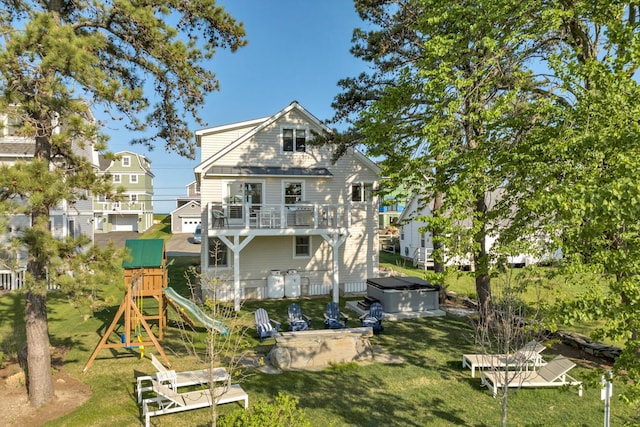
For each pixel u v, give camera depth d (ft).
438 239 25.96
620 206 14.25
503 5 26.45
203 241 64.69
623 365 16.11
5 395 30.73
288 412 20.40
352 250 72.28
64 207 68.13
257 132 67.31
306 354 37.09
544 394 30.73
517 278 27.25
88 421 27.04
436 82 26.73
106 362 37.65
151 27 30.66
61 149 29.55
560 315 17.12
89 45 26.02
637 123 18.99
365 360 38.32
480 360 34.68
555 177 23.31
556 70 23.32
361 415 27.73
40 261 26.12
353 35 52.03
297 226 64.13
